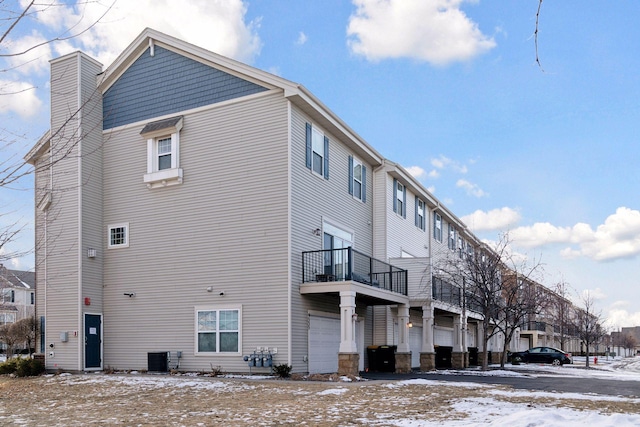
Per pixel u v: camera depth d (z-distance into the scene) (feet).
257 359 53.47
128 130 63.98
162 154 62.13
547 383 53.98
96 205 63.62
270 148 56.54
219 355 56.18
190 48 61.05
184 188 60.29
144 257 61.46
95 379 50.96
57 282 61.72
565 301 133.18
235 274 56.59
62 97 63.87
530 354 119.03
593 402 36.58
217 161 58.90
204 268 58.18
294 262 55.16
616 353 313.94
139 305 61.05
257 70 57.26
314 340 57.41
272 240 55.36
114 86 65.67
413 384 48.03
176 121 60.64
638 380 62.54
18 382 51.67
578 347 248.32
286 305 53.88
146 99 63.62
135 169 63.05
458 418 29.81
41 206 62.90
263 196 56.29
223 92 59.52
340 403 35.86
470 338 113.50
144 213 62.08
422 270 75.87
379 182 77.20
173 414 31.89
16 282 146.30
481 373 71.00
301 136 58.39
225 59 59.11
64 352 60.29
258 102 57.67
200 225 58.95
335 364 61.36
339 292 54.95
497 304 87.61
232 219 57.47
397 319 77.05
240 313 55.72
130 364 60.49
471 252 103.35
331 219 63.98
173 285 59.57
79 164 62.03
